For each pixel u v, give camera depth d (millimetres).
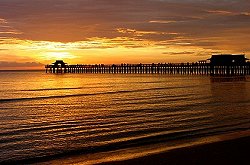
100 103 27578
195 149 11383
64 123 18422
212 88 40344
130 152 11789
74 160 11086
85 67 102125
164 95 33188
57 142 13875
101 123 18078
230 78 62875
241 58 69938
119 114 21172
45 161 11078
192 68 81250
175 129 15773
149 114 20781
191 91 37094
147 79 68438
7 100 30531
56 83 59469
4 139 14547
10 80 72625
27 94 37156
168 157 10508
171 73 86500
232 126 16219
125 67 94375
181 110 22234
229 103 25625
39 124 18250
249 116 19172
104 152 11984
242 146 11648
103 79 72688
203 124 16922
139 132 15336
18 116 21172
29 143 13789
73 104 27297
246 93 33406
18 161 11133
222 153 10758
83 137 14695
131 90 40312
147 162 10062
